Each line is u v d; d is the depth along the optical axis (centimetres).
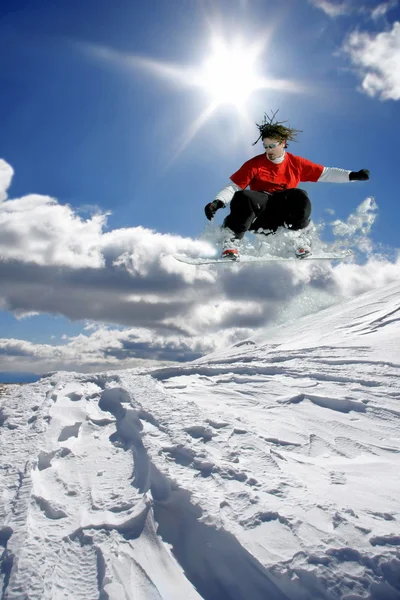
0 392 596
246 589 223
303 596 208
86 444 386
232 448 336
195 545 251
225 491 276
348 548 221
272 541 231
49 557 240
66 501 297
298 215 570
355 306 851
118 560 239
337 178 584
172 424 370
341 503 262
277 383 501
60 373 593
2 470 330
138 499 288
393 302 812
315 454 346
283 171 575
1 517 273
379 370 506
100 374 565
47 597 214
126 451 365
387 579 206
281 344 691
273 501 263
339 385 478
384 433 374
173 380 537
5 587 220
